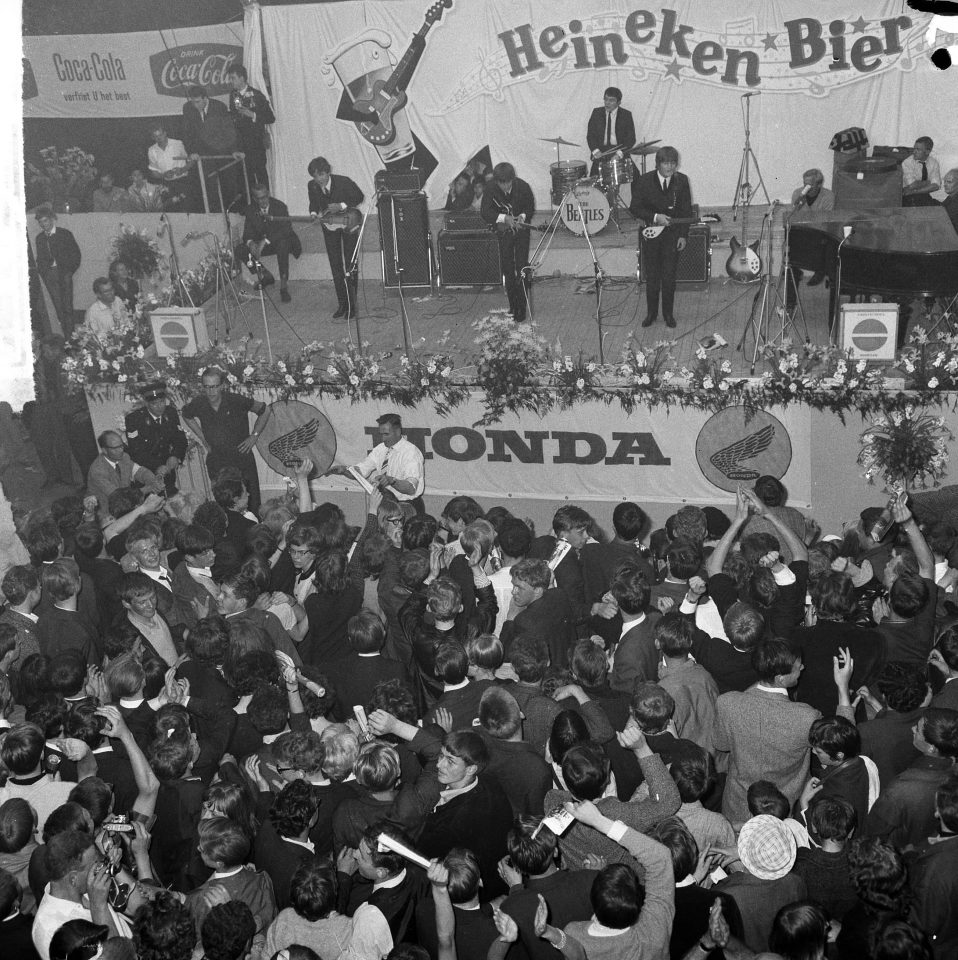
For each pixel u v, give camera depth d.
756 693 5.12
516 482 11.04
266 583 6.92
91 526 7.77
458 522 7.91
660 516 10.88
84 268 14.54
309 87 14.59
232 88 14.18
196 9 14.81
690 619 6.07
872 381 9.71
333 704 5.90
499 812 4.57
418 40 14.08
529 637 5.55
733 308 11.83
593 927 3.87
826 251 10.23
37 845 4.73
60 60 15.38
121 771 5.19
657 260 11.25
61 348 11.82
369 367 10.90
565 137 14.22
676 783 4.50
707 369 10.13
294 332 12.38
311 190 12.89
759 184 13.89
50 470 12.30
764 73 13.38
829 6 12.97
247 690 5.53
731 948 3.89
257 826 5.01
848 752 4.71
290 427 11.27
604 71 13.80
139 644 6.36
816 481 10.27
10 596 6.73
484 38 14.01
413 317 12.50
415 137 14.62
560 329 11.77
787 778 5.10
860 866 3.89
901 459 9.73
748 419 10.21
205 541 7.20
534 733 5.25
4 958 4.23
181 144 14.72
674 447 10.52
